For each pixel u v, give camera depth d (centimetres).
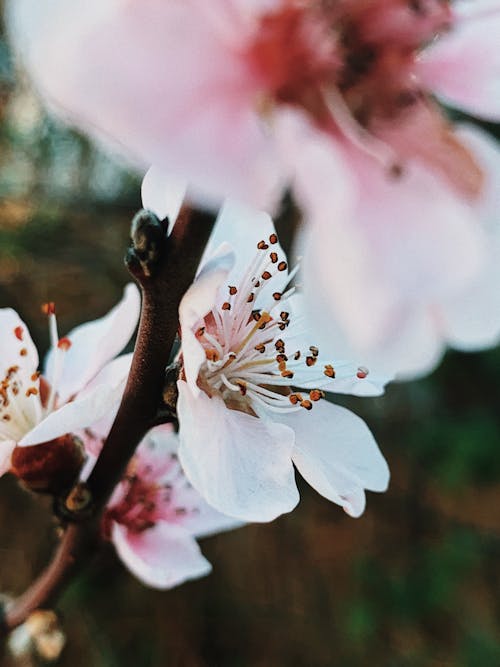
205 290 5
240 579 20
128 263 5
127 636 19
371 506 22
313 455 6
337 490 6
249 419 6
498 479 20
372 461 7
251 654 20
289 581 21
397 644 20
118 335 6
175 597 20
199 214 5
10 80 19
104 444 7
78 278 20
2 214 20
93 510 7
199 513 8
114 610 19
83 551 8
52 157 20
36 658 10
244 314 6
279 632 20
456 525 21
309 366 7
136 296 6
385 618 20
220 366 6
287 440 6
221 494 5
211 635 20
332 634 20
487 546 21
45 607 8
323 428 7
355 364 7
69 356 8
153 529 8
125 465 7
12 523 19
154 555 8
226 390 6
